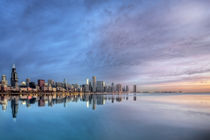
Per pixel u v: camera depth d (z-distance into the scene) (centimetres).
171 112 3297
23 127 2047
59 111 3588
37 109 4003
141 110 3694
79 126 2056
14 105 5288
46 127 2031
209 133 1639
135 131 1744
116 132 1731
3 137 1622
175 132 1683
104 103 6134
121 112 3341
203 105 4959
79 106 4791
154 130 1791
